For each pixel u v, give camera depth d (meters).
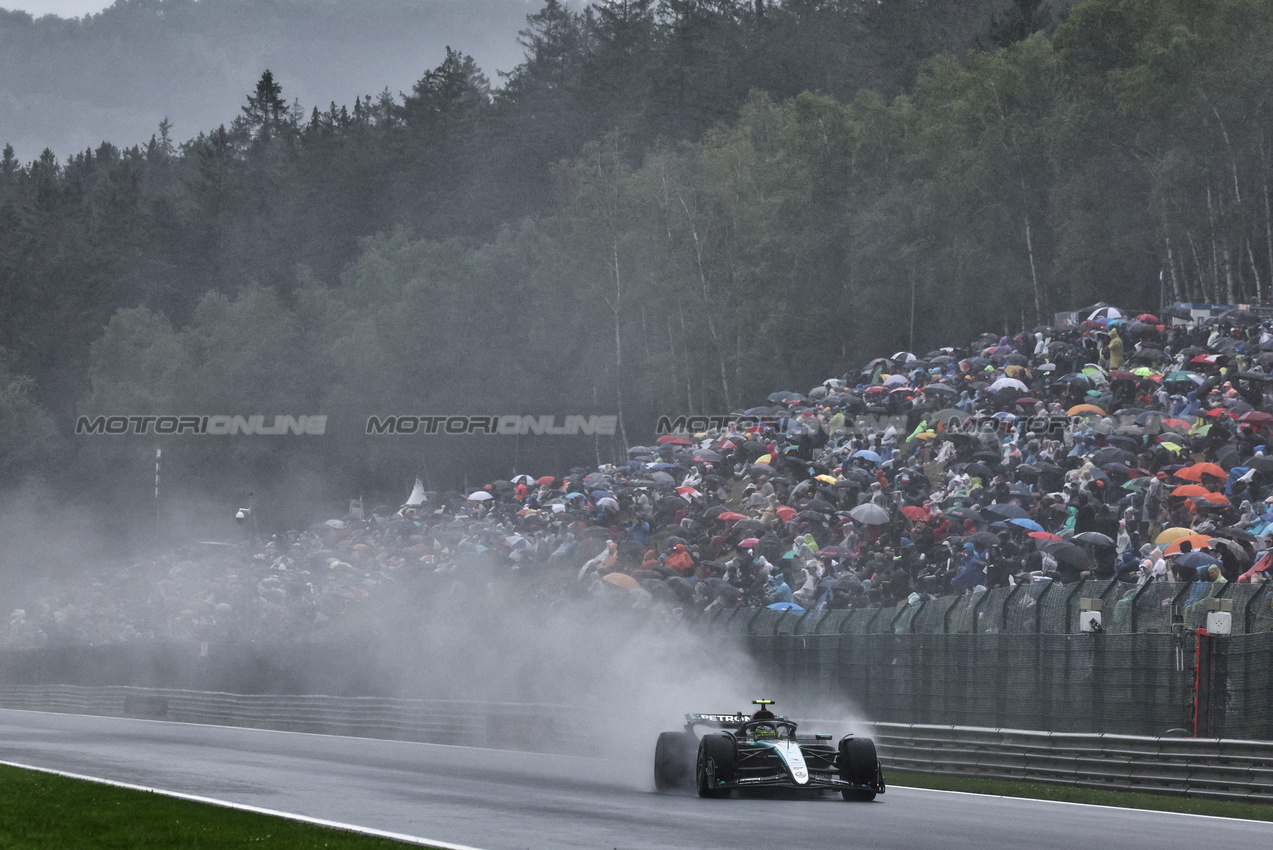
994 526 89.44
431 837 35.72
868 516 98.69
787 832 36.72
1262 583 58.72
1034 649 62.75
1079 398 122.25
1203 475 90.56
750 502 121.62
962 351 162.12
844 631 75.38
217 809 41.69
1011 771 59.22
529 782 54.03
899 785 58.25
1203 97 183.50
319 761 64.25
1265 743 49.06
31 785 49.06
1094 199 198.12
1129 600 61.72
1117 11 197.62
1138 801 50.31
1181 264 190.38
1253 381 109.00
